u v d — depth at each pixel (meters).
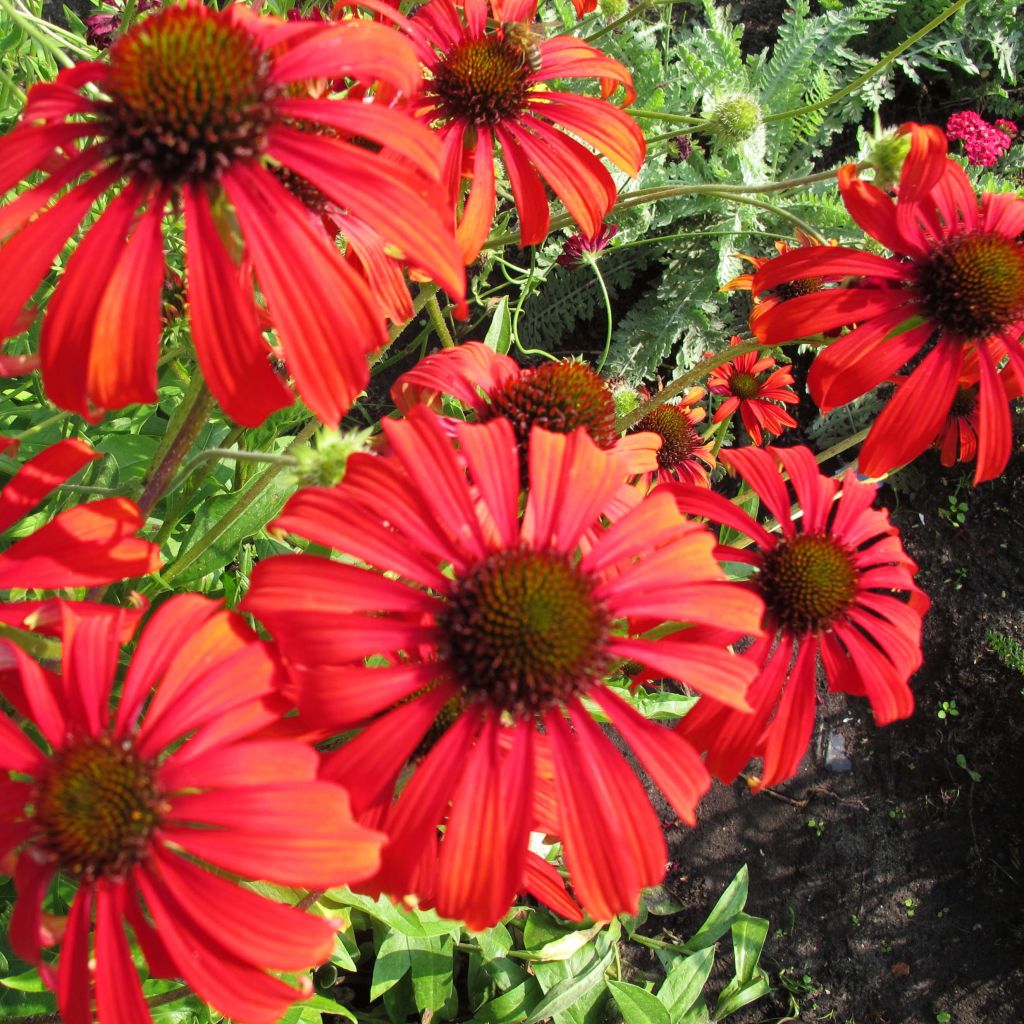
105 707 0.23
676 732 0.28
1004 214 0.34
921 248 0.31
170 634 0.23
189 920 0.22
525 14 0.35
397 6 0.34
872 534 0.32
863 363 0.31
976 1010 0.51
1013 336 0.32
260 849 0.21
